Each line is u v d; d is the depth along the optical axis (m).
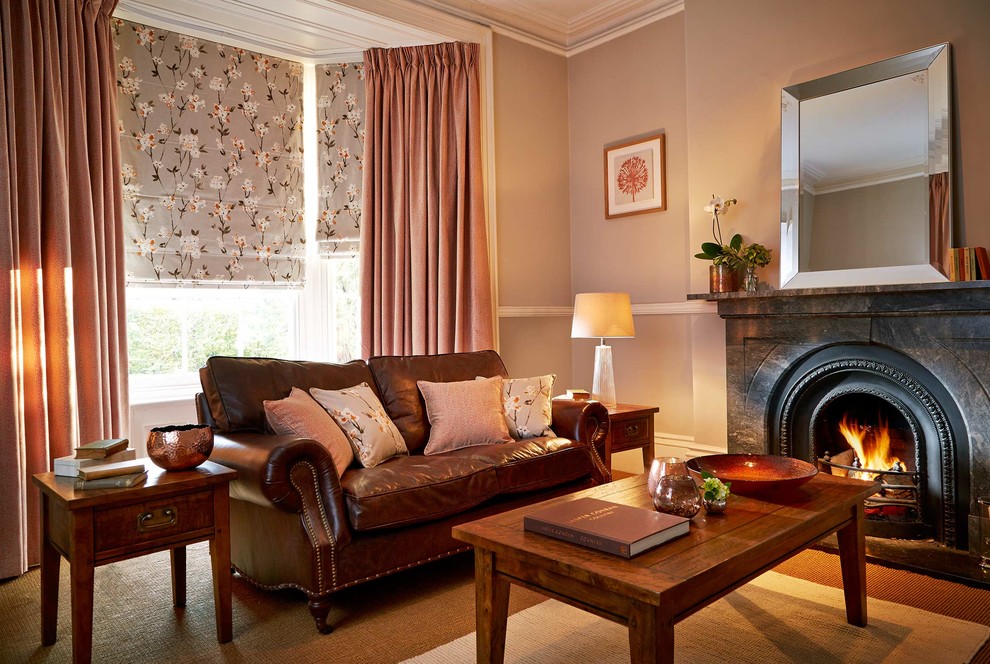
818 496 2.21
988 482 2.75
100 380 3.12
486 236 4.39
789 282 3.40
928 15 3.03
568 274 5.00
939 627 2.25
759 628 2.25
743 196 3.68
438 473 2.65
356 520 2.36
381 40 4.24
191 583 2.76
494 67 4.54
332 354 4.50
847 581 2.26
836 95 3.28
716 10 3.80
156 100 3.79
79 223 3.12
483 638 1.87
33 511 2.96
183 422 3.85
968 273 2.82
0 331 2.78
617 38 4.66
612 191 4.70
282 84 4.27
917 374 3.00
